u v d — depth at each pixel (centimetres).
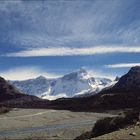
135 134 2309
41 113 17538
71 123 11294
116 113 17112
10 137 7775
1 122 12469
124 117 3819
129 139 2136
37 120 13200
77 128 8500
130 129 2656
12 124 11644
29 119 13750
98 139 2164
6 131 9638
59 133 7738
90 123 10631
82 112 18875
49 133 7956
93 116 14775
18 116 15700
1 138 7669
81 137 3981
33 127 10500
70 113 17338
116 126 3694
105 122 3897
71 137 6919
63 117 14525
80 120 12550
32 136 7594
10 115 16512
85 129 8131
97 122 4000
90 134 3950
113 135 2322
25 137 7562
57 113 17350
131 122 3591
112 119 3884
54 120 13125
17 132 9075
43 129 9375
